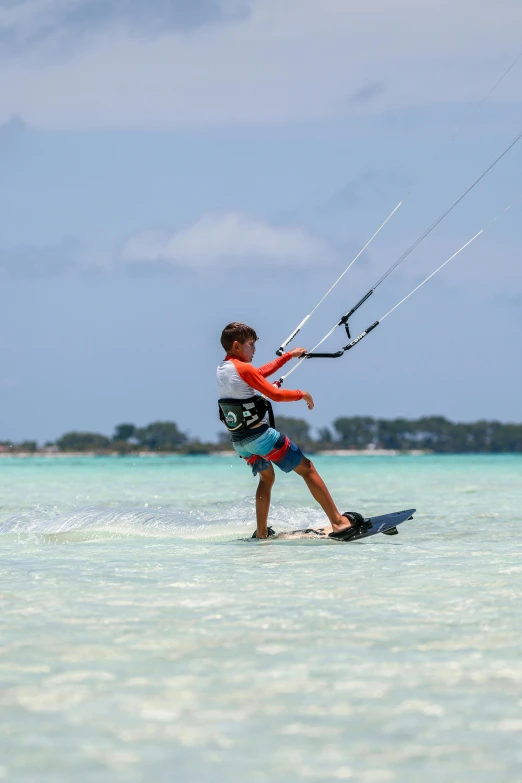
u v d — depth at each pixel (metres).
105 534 27.58
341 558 21.03
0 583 17.22
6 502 45.28
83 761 7.83
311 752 8.05
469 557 21.03
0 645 11.95
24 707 9.29
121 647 11.80
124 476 96.31
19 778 7.46
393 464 176.25
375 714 9.05
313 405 25.48
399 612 14.09
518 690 9.83
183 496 50.00
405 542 24.78
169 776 7.51
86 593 16.00
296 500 44.50
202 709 9.21
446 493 52.38
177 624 13.23
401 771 7.62
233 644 11.95
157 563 20.33
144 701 9.48
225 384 25.02
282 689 9.88
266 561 20.55
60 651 11.60
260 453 25.12
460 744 8.23
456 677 10.34
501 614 13.91
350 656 11.30
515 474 97.94
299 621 13.42
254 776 7.52
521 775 7.53
